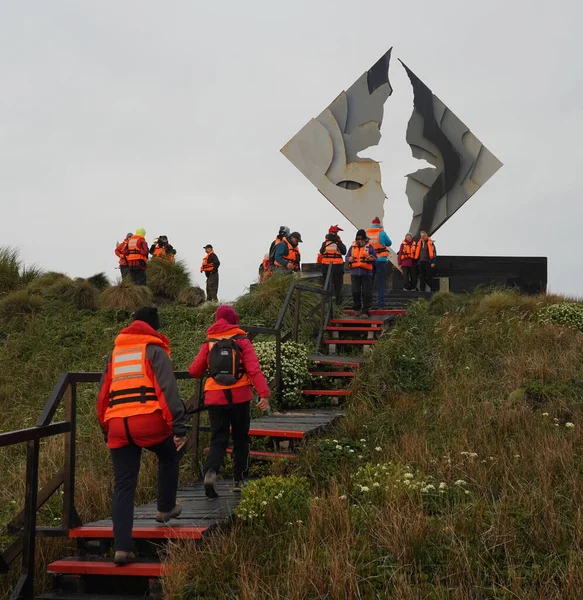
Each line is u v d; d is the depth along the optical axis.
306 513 5.40
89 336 12.77
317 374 10.14
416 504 5.37
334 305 13.39
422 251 17.19
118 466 4.73
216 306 13.64
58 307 14.09
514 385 9.06
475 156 19.17
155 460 7.29
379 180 18.92
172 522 5.19
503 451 6.49
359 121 19.16
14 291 15.50
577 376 9.01
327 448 7.05
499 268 17.67
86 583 4.85
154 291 17.77
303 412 9.15
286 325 12.18
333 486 5.92
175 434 4.62
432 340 11.35
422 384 9.65
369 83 19.19
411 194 19.53
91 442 8.38
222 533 5.09
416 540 4.72
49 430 4.93
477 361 10.30
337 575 4.25
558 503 5.32
